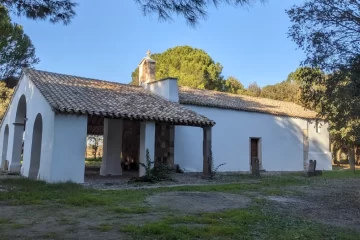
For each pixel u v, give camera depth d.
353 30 7.34
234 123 20.88
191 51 40.31
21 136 17.31
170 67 38.59
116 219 6.39
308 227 6.23
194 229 5.60
